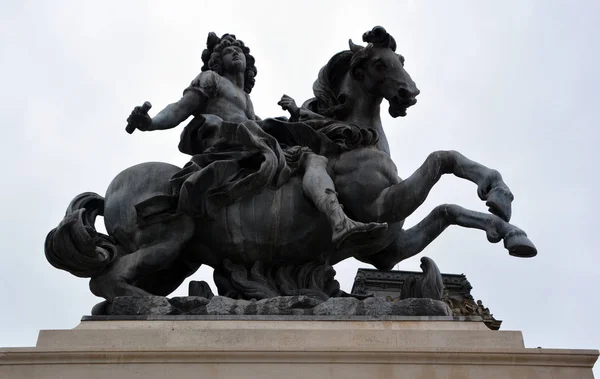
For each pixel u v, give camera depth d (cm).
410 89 646
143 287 642
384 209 621
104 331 520
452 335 518
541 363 493
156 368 489
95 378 484
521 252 564
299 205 629
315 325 535
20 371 487
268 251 632
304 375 485
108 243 618
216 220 627
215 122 682
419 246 665
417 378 486
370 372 488
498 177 589
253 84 793
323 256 640
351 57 689
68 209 645
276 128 677
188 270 658
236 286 621
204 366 489
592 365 494
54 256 598
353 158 643
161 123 670
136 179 638
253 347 499
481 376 488
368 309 547
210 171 609
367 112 680
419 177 613
